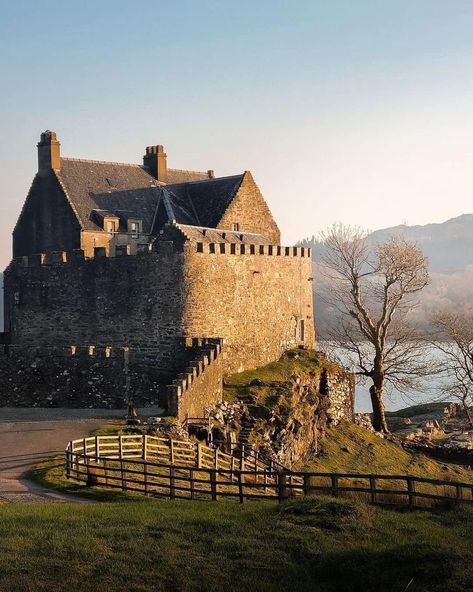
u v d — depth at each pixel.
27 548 26.36
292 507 30.52
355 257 82.69
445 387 96.31
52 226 77.06
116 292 63.31
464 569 24.62
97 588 23.83
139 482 36.03
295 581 24.55
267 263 68.88
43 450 44.03
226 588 24.03
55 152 78.19
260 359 67.94
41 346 59.69
